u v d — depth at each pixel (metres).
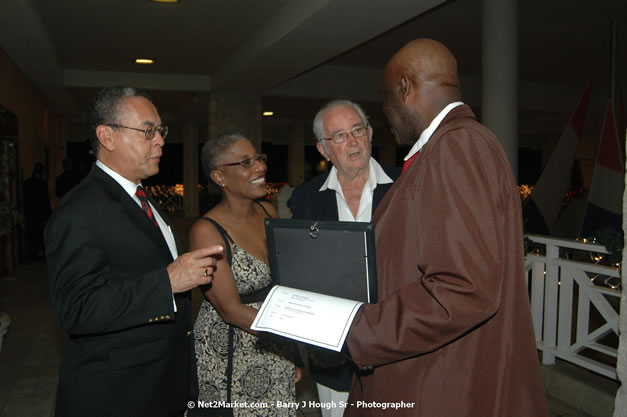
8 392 3.45
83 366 1.48
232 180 1.96
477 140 1.13
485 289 1.04
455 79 1.28
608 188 4.64
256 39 6.59
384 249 1.22
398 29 7.32
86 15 6.01
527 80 11.38
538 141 20.38
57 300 1.39
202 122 16.86
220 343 1.94
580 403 3.04
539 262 3.44
